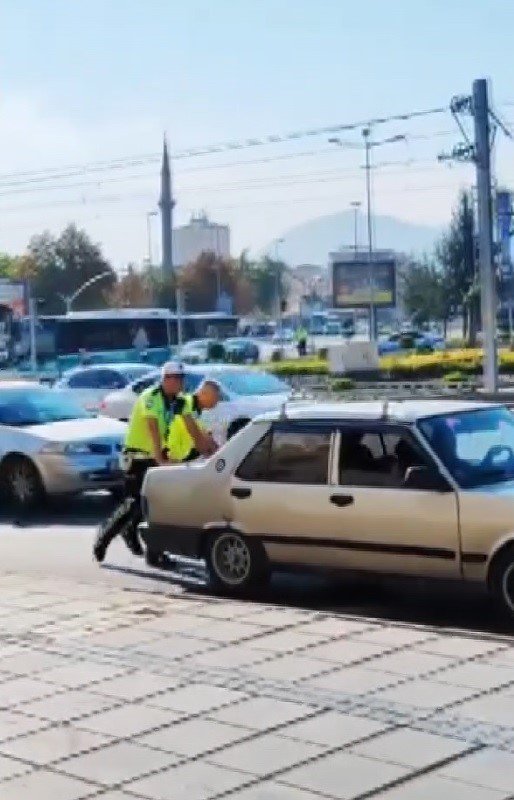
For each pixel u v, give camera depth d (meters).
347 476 10.91
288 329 123.75
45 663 9.17
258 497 11.46
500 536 10.01
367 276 79.94
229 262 137.50
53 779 6.76
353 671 8.55
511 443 10.98
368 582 10.94
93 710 7.95
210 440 13.67
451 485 10.30
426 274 107.94
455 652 8.97
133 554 14.12
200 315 79.44
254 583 11.60
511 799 6.21
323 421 11.20
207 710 7.83
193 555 12.12
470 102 41.41
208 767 6.83
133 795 6.48
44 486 18.16
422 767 6.67
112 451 18.48
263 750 7.05
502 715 7.49
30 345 63.81
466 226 102.56
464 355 58.34
